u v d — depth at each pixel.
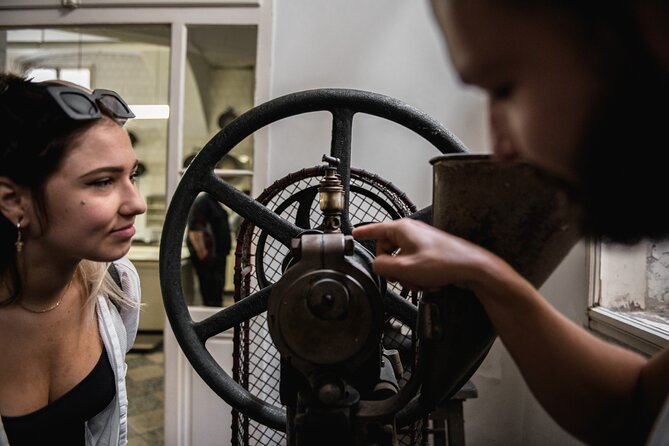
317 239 0.58
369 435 0.61
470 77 0.29
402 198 0.90
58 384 0.81
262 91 1.93
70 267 0.74
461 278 0.47
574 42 0.25
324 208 0.63
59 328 0.79
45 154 0.63
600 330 1.54
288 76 1.93
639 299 1.57
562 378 0.49
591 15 0.24
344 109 0.79
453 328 0.54
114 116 0.70
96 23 1.95
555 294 1.76
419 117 0.77
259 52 1.92
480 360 0.62
